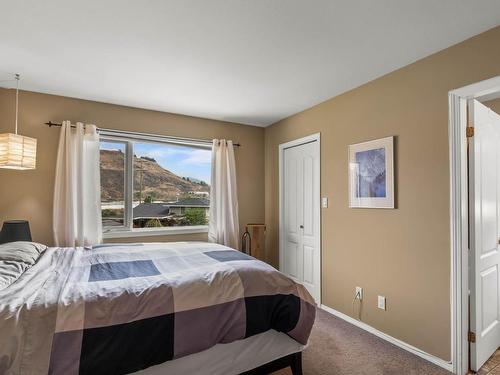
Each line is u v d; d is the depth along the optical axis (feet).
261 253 13.00
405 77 7.78
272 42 6.64
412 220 7.54
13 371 3.69
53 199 9.73
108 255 7.50
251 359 5.60
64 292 4.69
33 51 7.03
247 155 13.67
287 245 12.63
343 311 9.56
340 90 9.52
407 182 7.66
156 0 5.19
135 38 6.47
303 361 7.02
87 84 9.04
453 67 6.73
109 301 4.57
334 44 6.72
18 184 9.37
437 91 7.04
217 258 7.20
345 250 9.54
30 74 8.32
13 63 7.66
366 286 8.77
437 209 6.98
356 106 9.22
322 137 10.57
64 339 4.03
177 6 5.36
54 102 9.90
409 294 7.55
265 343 5.77
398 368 6.75
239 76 8.47
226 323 5.22
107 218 11.00
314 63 7.66
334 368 6.73
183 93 9.78
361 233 8.98
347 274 9.45
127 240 11.00
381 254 8.33
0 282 4.79
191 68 7.96
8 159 7.79
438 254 6.95
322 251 10.50
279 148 13.03
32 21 5.81
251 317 5.44
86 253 7.69
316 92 9.70
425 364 6.92
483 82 6.19
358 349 7.60
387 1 5.23
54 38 6.46
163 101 10.56
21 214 9.37
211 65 7.79
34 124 9.61
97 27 6.04
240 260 6.93
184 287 5.21
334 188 10.02
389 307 8.06
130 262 6.85
